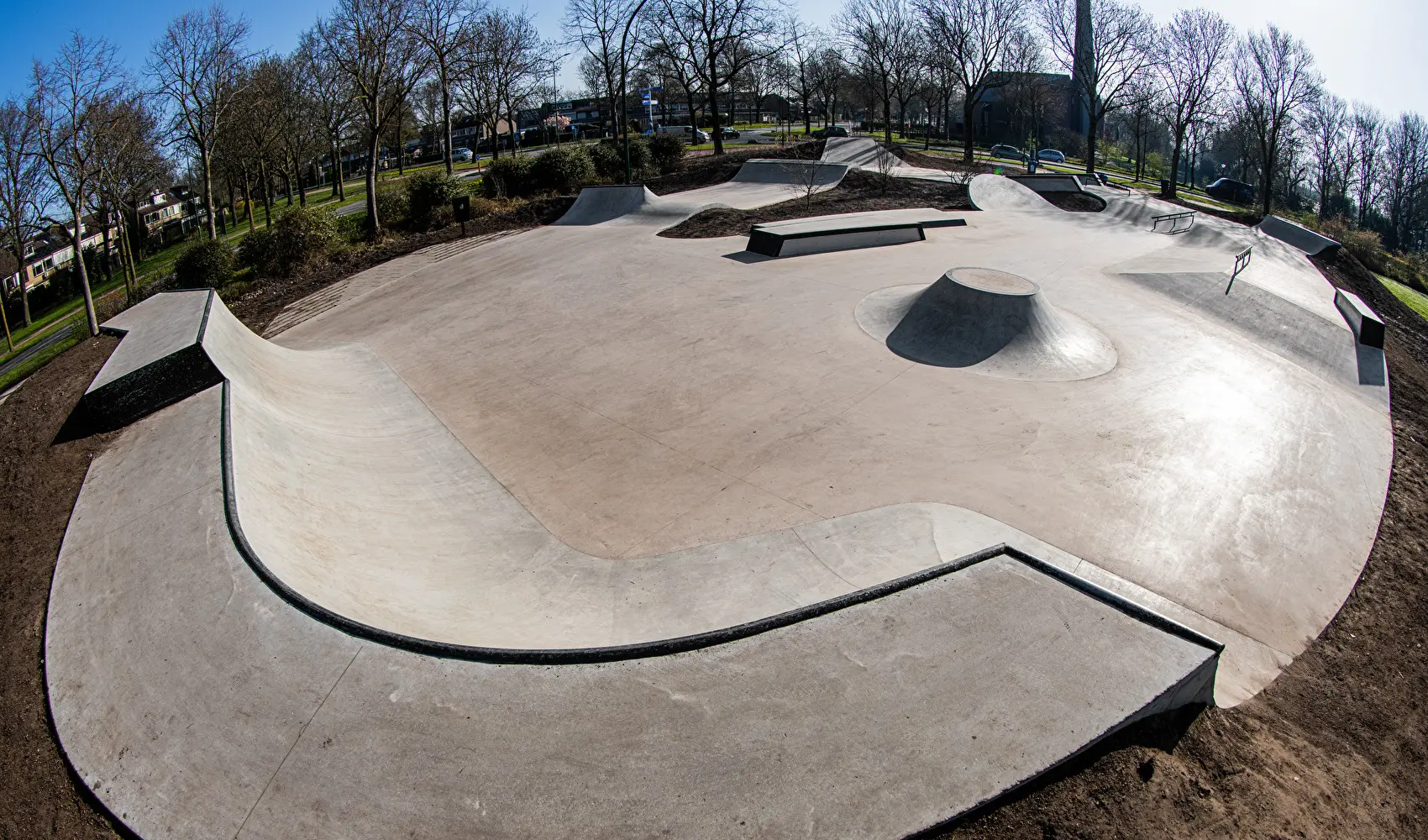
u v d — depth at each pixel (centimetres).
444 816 432
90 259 4741
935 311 1423
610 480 989
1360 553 899
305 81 4225
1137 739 504
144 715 520
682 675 526
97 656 579
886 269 1844
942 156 4659
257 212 5509
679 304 1639
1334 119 5822
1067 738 475
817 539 823
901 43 5475
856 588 718
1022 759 462
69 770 492
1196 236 2291
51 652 592
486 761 463
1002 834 429
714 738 475
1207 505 932
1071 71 5372
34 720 534
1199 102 4306
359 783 454
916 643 555
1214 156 10062
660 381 1274
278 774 463
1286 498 968
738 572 769
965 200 2822
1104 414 1129
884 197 2864
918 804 433
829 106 7575
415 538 841
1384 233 6931
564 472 1016
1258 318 1545
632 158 3450
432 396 1297
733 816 427
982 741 473
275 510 781
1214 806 480
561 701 505
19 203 2942
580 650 541
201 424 891
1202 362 1321
